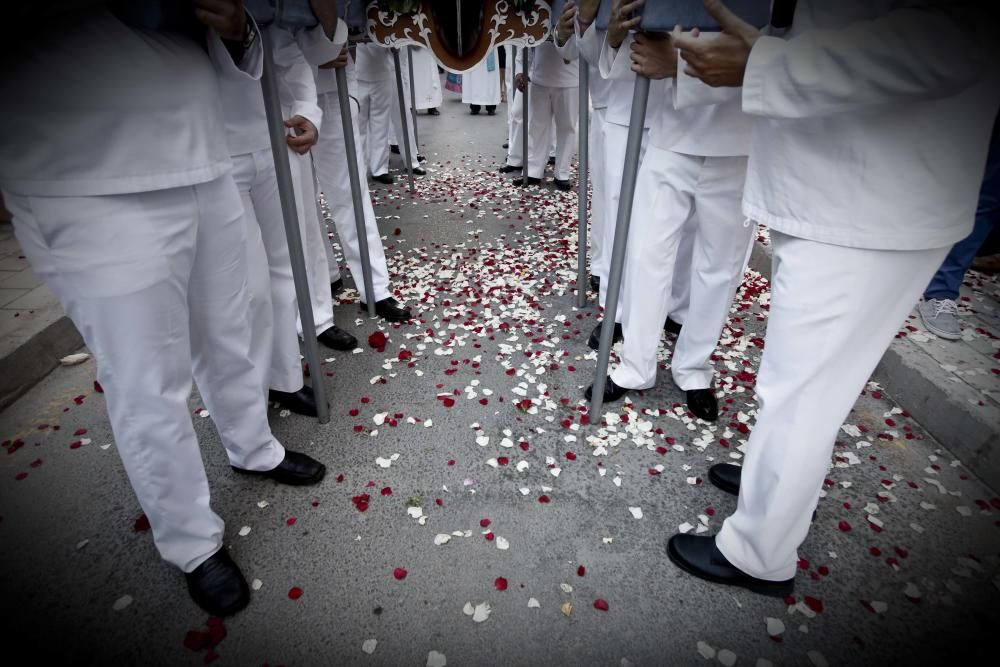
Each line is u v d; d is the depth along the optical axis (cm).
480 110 1020
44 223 116
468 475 215
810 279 128
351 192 304
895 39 97
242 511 198
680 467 220
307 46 224
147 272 126
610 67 224
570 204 537
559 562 180
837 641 157
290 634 158
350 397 260
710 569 172
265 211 211
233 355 175
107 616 163
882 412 247
